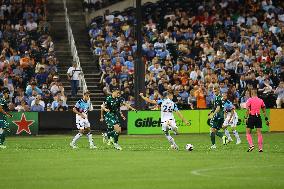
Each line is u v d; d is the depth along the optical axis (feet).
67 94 280.31
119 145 201.77
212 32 306.35
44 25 303.07
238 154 171.42
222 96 199.31
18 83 266.36
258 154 171.94
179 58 284.00
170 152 176.96
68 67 293.43
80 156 165.78
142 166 144.66
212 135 190.90
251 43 297.74
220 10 318.24
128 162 152.15
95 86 281.54
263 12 322.34
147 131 254.47
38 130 250.37
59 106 256.73
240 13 319.47
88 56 299.79
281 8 324.60
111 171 136.36
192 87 268.62
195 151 180.24
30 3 313.32
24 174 132.05
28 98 258.78
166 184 118.52
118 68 276.00
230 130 259.60
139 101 251.39
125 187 114.93
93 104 272.51
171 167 143.02
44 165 146.72
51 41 294.05
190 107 262.67
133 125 253.24
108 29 298.76
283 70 286.87
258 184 118.62
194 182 120.88
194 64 280.92
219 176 128.98
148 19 316.40
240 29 307.78
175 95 263.70
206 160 156.66
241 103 264.11
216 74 274.77
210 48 291.79
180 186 116.16
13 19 303.27
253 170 138.21
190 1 327.47
